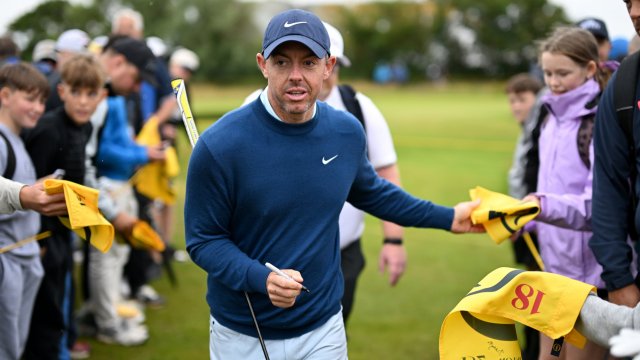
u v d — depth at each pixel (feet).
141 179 29.25
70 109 20.20
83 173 20.72
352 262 20.99
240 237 14.65
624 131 15.72
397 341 26.84
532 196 17.62
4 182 15.97
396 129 106.01
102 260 25.93
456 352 14.64
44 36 90.63
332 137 14.58
